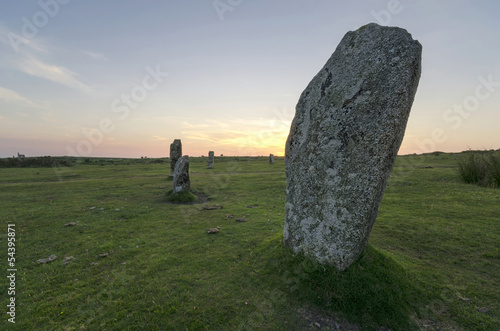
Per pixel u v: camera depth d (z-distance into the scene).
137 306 4.77
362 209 4.80
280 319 4.41
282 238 6.62
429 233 8.07
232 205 12.77
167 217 10.61
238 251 6.95
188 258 6.64
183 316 4.50
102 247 7.43
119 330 4.20
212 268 6.07
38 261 6.57
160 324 4.32
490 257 6.52
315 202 5.33
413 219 9.44
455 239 7.59
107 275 5.88
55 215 10.88
